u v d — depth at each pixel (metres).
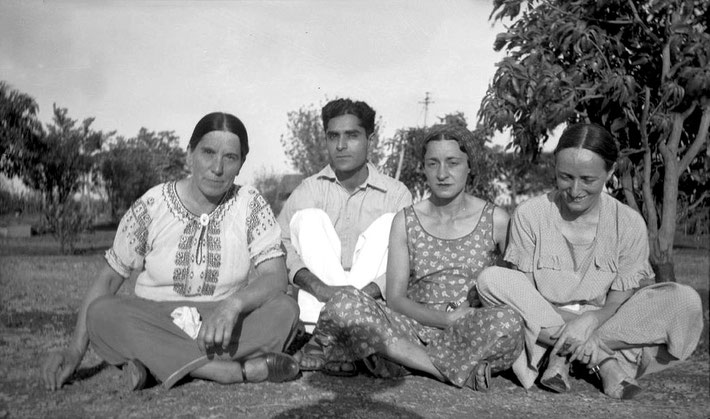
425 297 3.47
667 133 4.18
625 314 3.15
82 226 9.81
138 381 2.85
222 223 3.18
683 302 3.06
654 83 4.43
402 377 3.26
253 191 3.30
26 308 5.05
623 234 3.22
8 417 2.51
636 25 4.30
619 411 2.90
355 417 2.63
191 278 3.13
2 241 9.28
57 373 2.93
